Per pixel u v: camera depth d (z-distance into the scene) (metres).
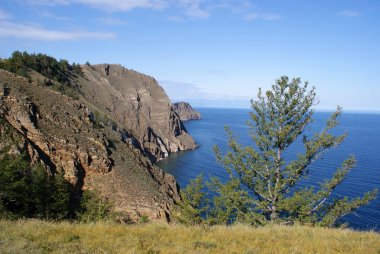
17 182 37.88
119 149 77.44
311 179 76.44
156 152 148.00
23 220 15.09
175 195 77.62
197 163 119.75
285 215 23.67
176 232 14.34
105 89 175.75
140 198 59.12
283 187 22.58
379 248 12.81
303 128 22.17
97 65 197.75
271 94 21.70
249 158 22.94
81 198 51.66
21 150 50.78
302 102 21.47
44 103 69.38
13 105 59.66
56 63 162.38
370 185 76.56
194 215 42.72
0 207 31.25
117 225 15.41
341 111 21.52
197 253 10.97
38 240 11.59
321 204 21.83
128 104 180.75
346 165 21.11
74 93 128.12
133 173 68.69
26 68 127.94
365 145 156.00
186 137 181.75
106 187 60.00
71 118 72.00
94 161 63.12
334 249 12.42
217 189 24.25
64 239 11.93
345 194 68.56
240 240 13.39
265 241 13.45
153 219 55.03
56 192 46.59
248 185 23.22
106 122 99.94
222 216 24.55
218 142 176.12
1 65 114.88
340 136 21.28
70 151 60.81
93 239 12.30
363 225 51.75
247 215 22.70
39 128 60.41
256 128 22.66
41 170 46.09
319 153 22.00
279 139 21.11
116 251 10.88
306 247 12.47
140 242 12.06
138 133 158.75
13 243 10.75
